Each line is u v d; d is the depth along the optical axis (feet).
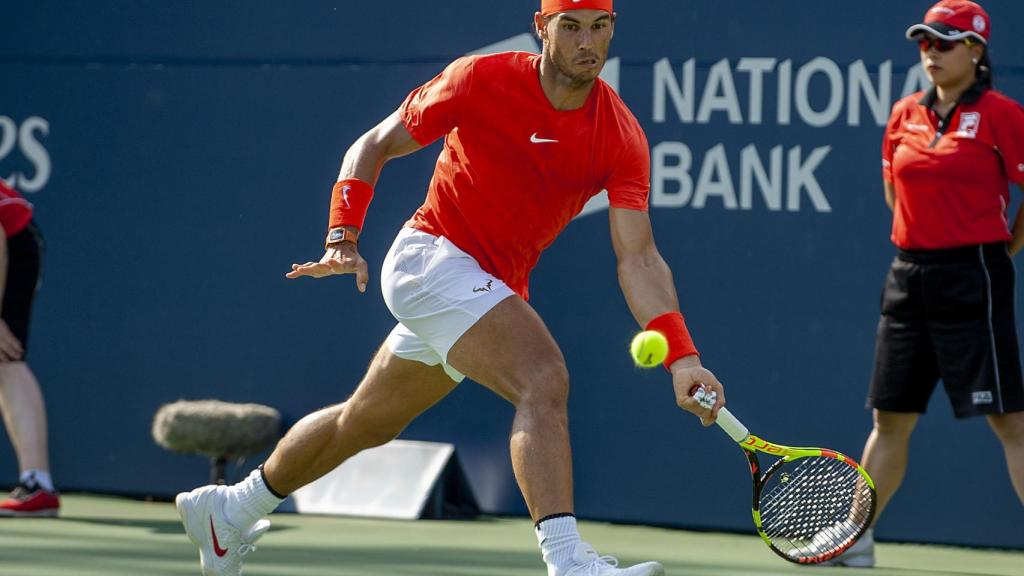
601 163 41.32
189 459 75.31
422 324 41.52
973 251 57.52
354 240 41.32
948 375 58.23
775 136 67.31
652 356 38.06
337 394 73.10
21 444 68.64
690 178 68.49
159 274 75.51
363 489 71.97
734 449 68.18
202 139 74.90
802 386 67.31
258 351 74.28
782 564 59.67
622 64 69.21
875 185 66.08
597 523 70.49
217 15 74.54
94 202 76.23
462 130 41.37
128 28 75.77
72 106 76.38
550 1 39.42
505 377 39.96
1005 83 64.44
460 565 57.26
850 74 66.18
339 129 73.05
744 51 67.56
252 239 74.28
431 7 71.61
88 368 76.43
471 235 42.01
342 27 72.90
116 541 61.62
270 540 63.36
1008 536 65.10
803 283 67.15
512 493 71.41
